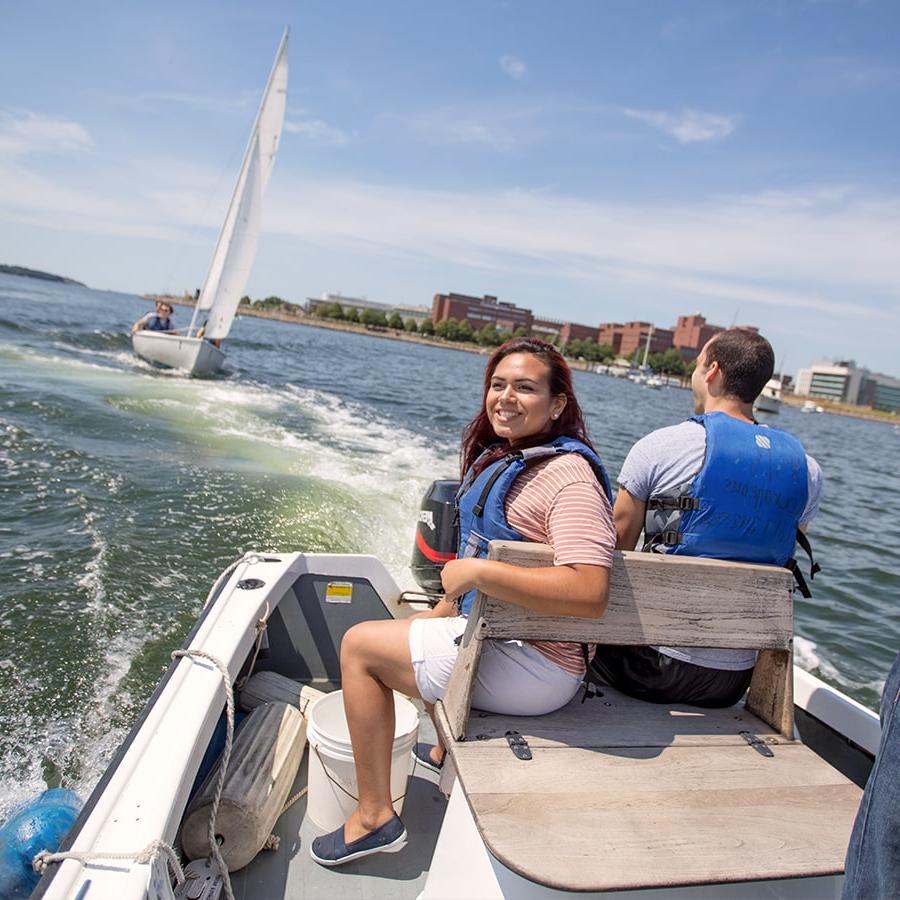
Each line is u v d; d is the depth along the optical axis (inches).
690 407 2073.1
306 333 3169.3
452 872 70.2
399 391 912.3
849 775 96.2
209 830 77.9
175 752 71.7
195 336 732.0
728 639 78.2
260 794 84.2
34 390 440.8
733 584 77.9
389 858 89.4
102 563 210.2
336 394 740.7
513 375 78.5
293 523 261.3
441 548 135.9
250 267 890.7
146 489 278.8
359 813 83.5
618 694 86.5
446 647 77.1
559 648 76.5
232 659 92.4
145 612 187.6
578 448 76.0
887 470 1011.3
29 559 209.0
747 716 85.4
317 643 121.9
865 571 361.1
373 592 123.1
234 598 107.3
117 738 142.9
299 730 99.0
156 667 166.1
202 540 236.5
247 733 93.5
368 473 363.3
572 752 72.6
